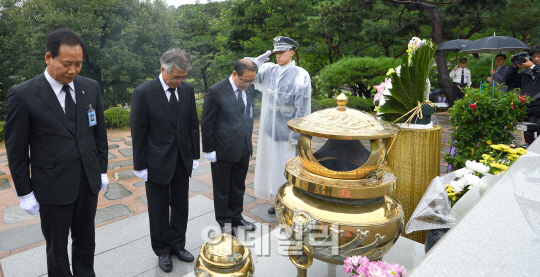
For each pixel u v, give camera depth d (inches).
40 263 95.2
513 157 61.9
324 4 462.0
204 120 103.1
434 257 20.2
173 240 97.2
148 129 88.0
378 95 88.6
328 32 477.7
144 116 85.7
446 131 309.0
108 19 596.4
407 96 81.7
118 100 661.9
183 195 95.2
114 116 394.0
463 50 284.8
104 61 585.6
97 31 550.6
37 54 560.1
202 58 860.6
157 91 86.1
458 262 19.5
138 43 630.5
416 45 77.7
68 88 71.2
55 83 69.1
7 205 149.4
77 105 72.4
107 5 585.0
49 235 71.8
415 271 19.3
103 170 80.7
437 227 49.1
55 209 70.1
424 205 50.4
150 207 91.5
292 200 43.6
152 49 634.2
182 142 90.2
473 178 52.8
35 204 69.0
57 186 69.2
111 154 258.8
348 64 426.0
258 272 50.4
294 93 118.7
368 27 497.4
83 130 73.2
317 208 41.0
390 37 500.7
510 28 470.6
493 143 94.7
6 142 65.7
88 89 76.0
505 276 18.1
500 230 22.4
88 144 74.5
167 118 87.3
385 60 420.2
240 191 115.6
